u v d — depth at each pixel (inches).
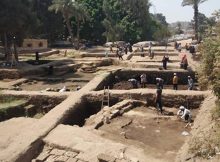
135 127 688.4
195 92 869.8
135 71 1270.9
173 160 518.9
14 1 1435.8
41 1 2682.1
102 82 1085.8
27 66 1453.0
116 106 797.2
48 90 1044.5
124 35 2928.2
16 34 1537.9
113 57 1704.0
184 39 3294.8
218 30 652.1
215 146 482.3
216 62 577.6
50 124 656.4
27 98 917.8
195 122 666.2
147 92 871.7
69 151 551.5
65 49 2345.0
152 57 1632.6
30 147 563.8
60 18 2780.5
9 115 842.8
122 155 510.3
